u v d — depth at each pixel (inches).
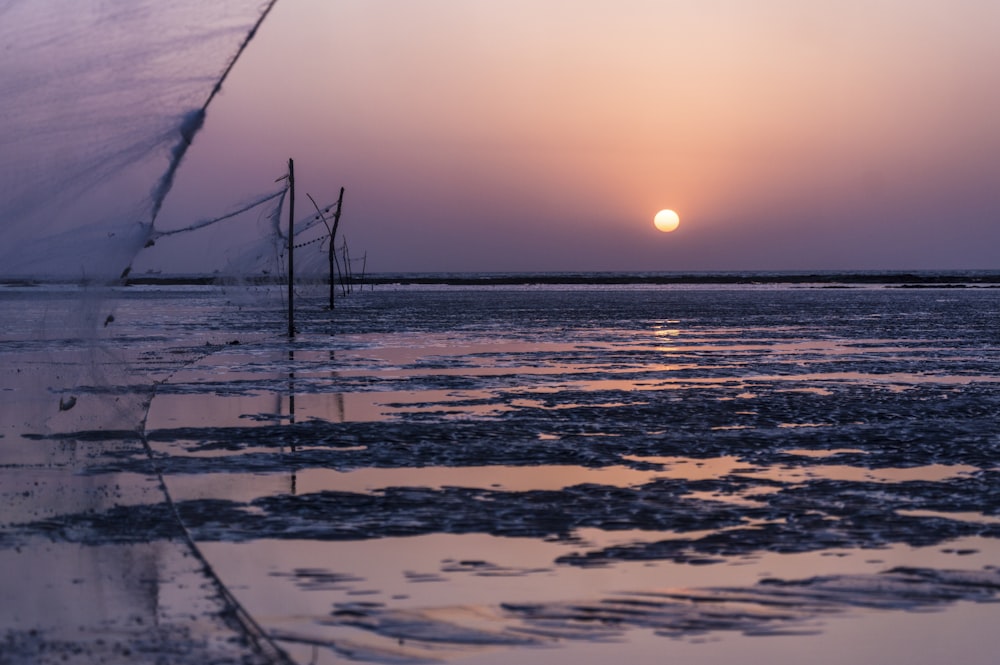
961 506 497.7
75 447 617.6
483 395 914.1
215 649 294.5
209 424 738.2
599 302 3518.7
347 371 1128.2
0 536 414.3
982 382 1017.5
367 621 336.5
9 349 1240.2
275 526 452.1
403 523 461.4
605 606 354.6
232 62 360.8
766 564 403.2
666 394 917.8
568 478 560.4
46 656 285.6
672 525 462.0
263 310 2763.3
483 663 304.7
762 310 2802.7
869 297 4128.9
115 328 1935.3
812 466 594.6
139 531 427.2
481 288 6609.3
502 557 410.6
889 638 328.8
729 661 309.0
